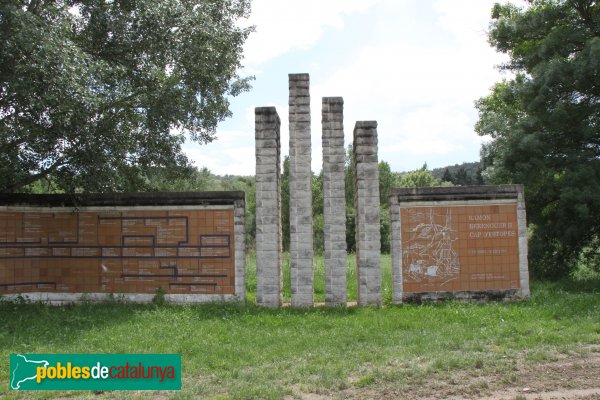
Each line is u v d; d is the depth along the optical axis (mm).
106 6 12812
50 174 13297
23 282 13328
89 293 13516
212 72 13758
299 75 13500
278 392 7008
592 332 9953
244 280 13336
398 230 13523
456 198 13602
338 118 13445
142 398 7027
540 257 17500
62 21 11078
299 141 13336
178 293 13359
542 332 9891
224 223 13453
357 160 13578
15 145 11828
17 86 10297
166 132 14734
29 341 9703
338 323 11094
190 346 9383
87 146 11969
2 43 10273
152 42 12703
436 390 7156
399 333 10289
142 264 13500
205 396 7090
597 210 15758
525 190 17250
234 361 8617
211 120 15516
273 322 11227
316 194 31609
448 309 12219
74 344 9523
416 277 13438
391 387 7270
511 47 19328
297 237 13156
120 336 9969
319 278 18656
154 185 17906
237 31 14773
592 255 17578
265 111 13406
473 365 8117
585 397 6738
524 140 16078
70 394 7316
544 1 19094
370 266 13250
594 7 16906
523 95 16625
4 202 13250
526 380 7457
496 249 13547
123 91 13148
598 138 16812
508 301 13383
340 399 6867
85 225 13680
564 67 15352
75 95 10492
